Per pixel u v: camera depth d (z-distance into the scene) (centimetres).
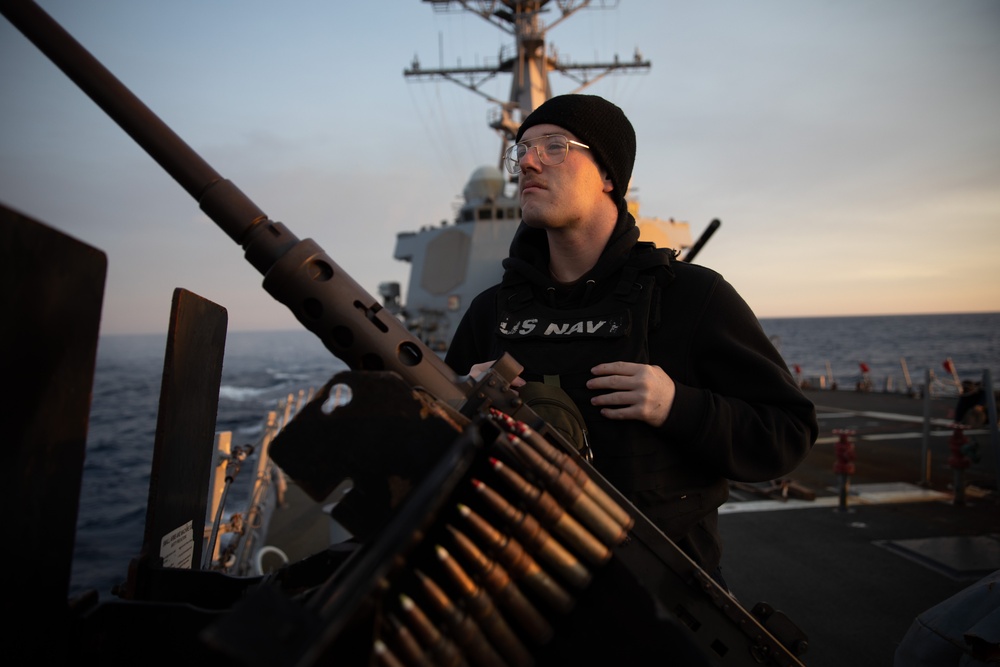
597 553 100
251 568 507
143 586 129
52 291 92
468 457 83
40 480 93
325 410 103
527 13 1670
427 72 1812
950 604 201
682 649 95
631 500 163
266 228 127
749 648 140
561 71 1891
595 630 102
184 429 143
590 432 167
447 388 130
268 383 5309
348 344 129
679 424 159
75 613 104
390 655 85
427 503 73
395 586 99
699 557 175
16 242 84
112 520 1291
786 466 169
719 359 178
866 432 1206
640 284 180
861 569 504
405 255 2025
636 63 1845
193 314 144
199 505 154
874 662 354
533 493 101
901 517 650
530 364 178
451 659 92
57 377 95
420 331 1812
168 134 124
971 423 1023
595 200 186
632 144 194
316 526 676
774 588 465
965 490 755
